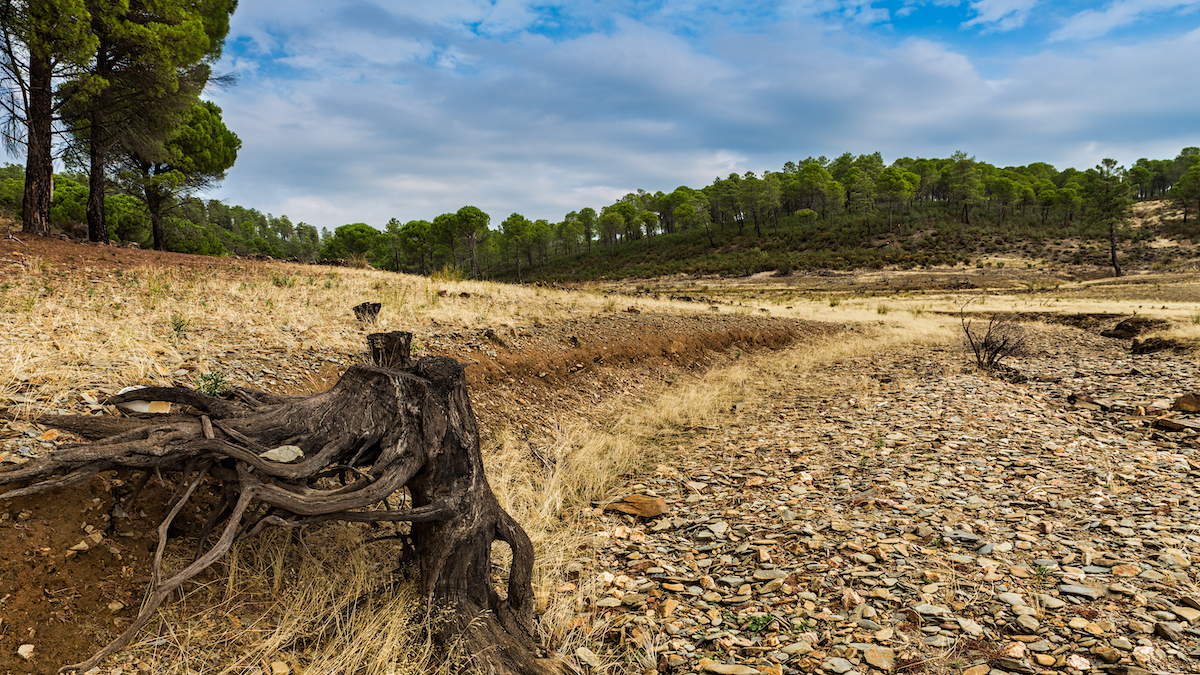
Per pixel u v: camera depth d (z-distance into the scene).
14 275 8.91
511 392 8.27
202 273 12.55
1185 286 38.09
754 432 8.20
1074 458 5.93
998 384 10.31
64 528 2.85
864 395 10.20
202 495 3.47
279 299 9.93
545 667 3.02
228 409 3.19
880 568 3.91
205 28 21.84
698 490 6.03
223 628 2.86
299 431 3.06
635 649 3.32
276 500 2.65
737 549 4.54
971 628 3.12
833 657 3.00
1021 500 4.88
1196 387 9.29
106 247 15.55
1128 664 2.68
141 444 2.56
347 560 3.66
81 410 3.76
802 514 5.05
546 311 13.87
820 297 47.19
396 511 2.95
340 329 8.14
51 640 2.46
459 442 3.25
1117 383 10.28
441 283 16.09
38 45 15.09
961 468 5.82
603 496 6.02
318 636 3.03
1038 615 3.17
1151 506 4.57
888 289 55.59
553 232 130.50
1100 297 35.88
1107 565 3.66
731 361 14.69
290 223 191.62
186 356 5.54
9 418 3.47
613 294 24.06
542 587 4.02
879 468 6.07
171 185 25.56
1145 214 111.06
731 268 89.19
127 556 2.94
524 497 5.49
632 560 4.53
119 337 5.39
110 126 19.77
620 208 150.38
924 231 101.31
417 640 3.11
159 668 2.56
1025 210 119.62
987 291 47.78
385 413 3.17
